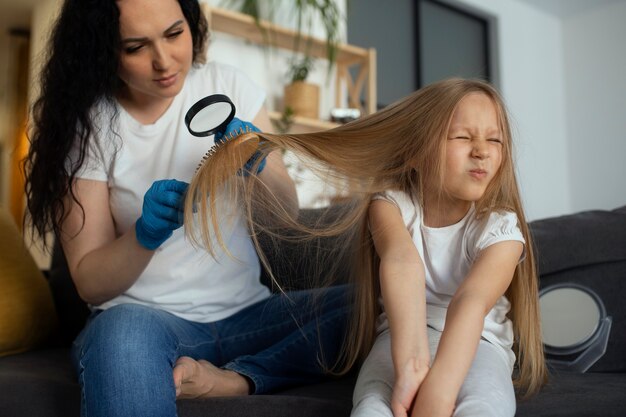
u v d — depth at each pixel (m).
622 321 1.08
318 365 1.06
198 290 1.07
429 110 0.94
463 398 0.70
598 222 1.21
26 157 1.10
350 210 1.02
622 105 5.19
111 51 1.00
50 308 1.42
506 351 0.90
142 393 0.75
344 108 3.77
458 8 4.90
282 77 3.50
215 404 0.84
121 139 1.08
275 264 1.20
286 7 3.45
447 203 0.96
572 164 5.52
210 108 0.88
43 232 1.10
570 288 1.14
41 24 3.87
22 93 4.59
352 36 4.19
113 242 1.00
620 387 0.88
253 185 0.98
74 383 0.97
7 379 0.96
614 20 5.25
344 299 1.13
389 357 0.82
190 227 0.85
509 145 0.95
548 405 0.81
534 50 5.35
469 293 0.79
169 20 0.98
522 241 0.90
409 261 0.83
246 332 1.09
